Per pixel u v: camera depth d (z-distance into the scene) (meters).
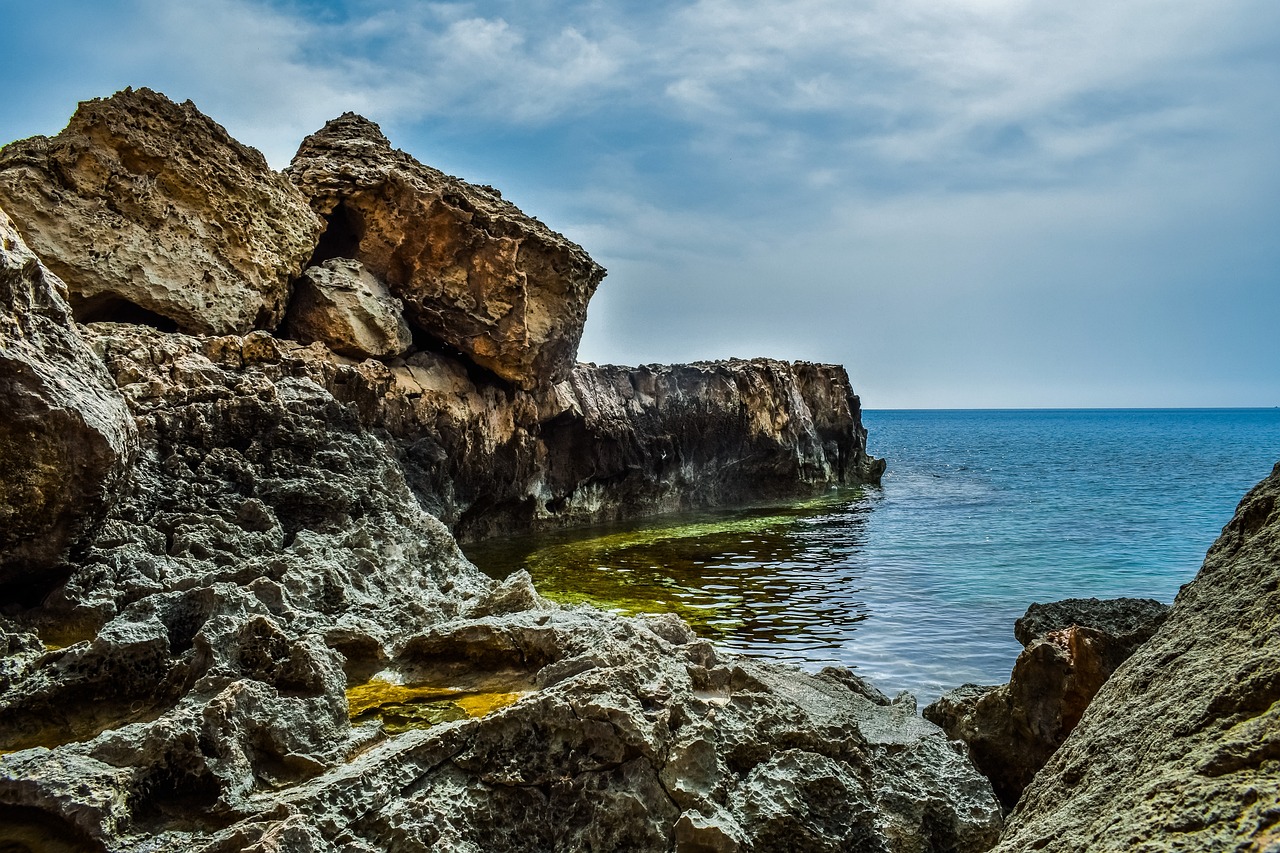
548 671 6.58
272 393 11.78
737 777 5.50
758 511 34.53
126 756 4.80
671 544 24.08
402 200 21.05
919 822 5.70
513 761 5.28
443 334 22.03
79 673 6.14
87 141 15.68
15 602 7.82
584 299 24.94
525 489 25.88
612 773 5.25
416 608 8.47
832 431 47.09
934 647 12.97
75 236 15.16
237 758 5.07
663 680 6.07
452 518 21.45
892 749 6.29
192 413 10.85
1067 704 7.29
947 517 31.88
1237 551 4.98
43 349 8.11
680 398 34.94
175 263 16.17
